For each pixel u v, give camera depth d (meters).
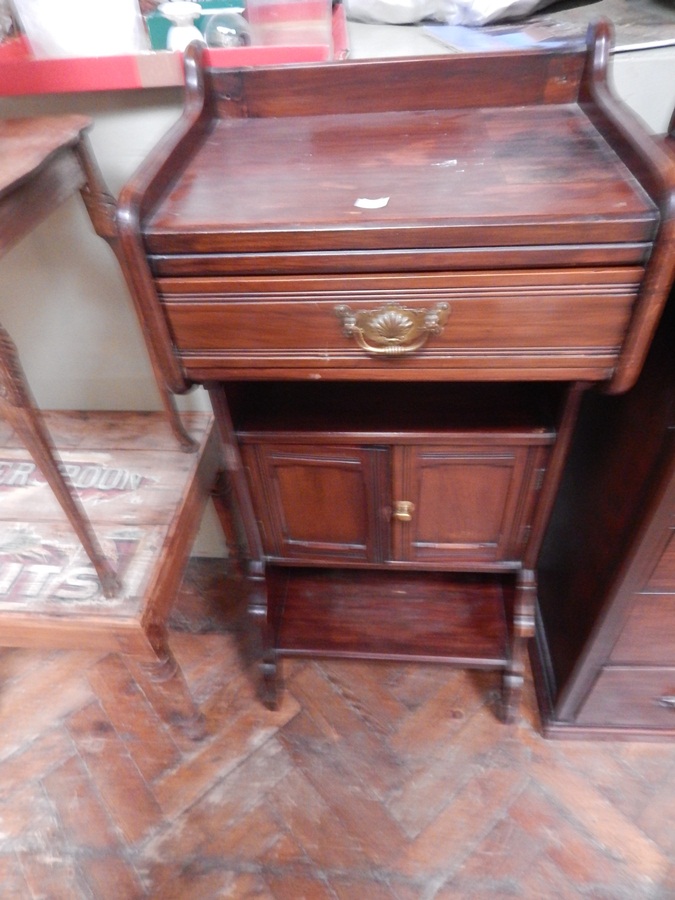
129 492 0.95
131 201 0.53
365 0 0.90
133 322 1.01
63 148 0.68
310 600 1.08
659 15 0.84
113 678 1.17
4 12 0.75
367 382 0.84
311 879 0.92
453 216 0.51
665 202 0.48
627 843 0.93
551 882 0.90
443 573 1.11
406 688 1.14
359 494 0.83
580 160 0.58
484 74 0.68
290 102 0.72
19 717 1.12
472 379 0.62
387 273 0.54
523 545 0.86
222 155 0.65
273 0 0.72
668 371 0.66
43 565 0.86
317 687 1.14
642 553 0.74
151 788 1.02
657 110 0.76
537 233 0.50
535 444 0.74
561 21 0.83
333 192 0.57
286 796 1.00
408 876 0.91
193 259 0.55
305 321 0.58
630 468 0.74
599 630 0.85
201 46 0.70
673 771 1.01
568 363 0.59
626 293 0.53
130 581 0.84
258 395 0.82
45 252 0.93
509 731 1.07
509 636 1.01
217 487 1.08
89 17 0.70
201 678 1.17
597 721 1.02
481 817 0.97
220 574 1.36
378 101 0.71
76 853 0.95
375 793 1.00
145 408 1.15
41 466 0.67
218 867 0.93
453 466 0.78
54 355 1.07
